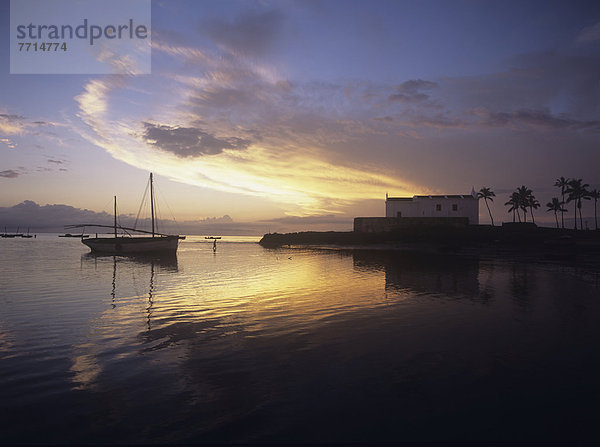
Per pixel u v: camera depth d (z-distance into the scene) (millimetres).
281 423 5840
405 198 81125
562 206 87312
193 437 5457
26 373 7930
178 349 9594
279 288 20875
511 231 69938
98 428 5688
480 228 71125
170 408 6328
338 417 6047
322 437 5457
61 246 85500
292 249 80000
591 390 6992
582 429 5645
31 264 37188
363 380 7535
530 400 6598
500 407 6352
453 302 15969
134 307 15320
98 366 8352
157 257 51719
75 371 8047
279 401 6594
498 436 5477
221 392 6977
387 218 78688
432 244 65375
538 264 33906
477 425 5777
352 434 5535
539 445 5246
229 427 5723
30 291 19578
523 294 17812
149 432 5578
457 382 7418
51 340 10422
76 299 17266
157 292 19516
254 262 42156
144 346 9867
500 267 31438
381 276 26078
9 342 10227
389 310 14406
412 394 6859
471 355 9031
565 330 11273
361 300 16703
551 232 69375
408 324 12164
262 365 8398
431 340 10320
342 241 81500
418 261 39219
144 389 7102
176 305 15773
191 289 20625
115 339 10539
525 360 8641
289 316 13492
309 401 6594
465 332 11133
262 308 15031
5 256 49156
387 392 6953
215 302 16484
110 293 19141
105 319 13094
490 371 7977
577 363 8430
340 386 7242
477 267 31672
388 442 5332
